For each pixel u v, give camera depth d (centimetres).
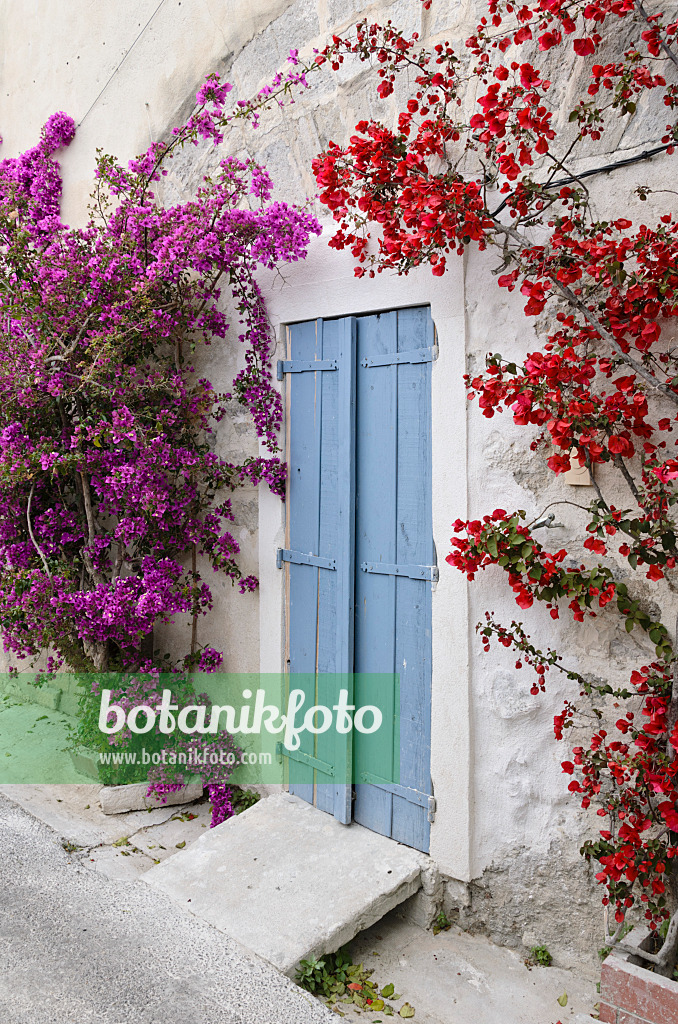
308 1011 228
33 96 561
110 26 474
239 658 397
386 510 319
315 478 349
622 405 222
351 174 264
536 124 217
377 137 255
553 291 229
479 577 281
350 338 325
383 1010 253
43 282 383
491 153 248
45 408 412
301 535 359
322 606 347
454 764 290
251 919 274
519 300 265
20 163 512
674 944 218
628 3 209
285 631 371
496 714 279
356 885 290
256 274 371
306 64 341
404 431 310
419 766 310
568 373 224
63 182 524
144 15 444
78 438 373
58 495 444
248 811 352
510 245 264
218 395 404
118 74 468
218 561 390
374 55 307
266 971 246
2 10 602
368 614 329
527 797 273
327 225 334
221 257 346
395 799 320
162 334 375
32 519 441
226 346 397
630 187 239
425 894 298
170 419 381
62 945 254
